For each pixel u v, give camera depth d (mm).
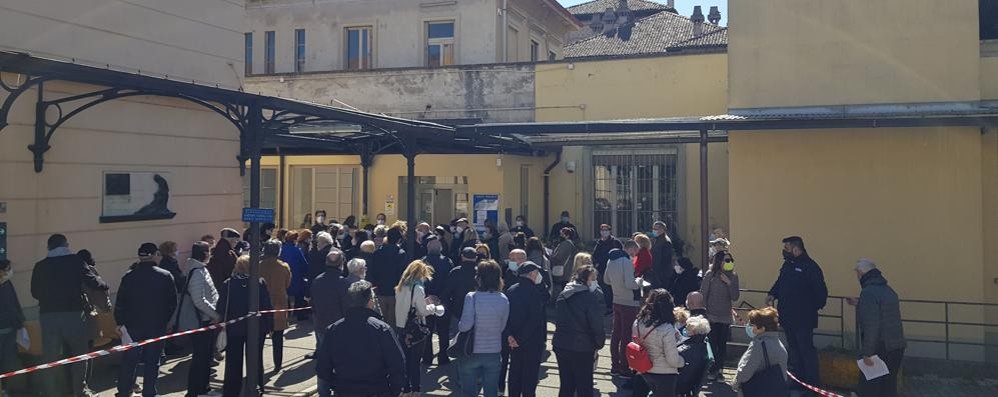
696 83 18766
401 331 8359
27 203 8836
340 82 21094
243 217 8203
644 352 7004
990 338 10758
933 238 10797
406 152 12719
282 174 20234
